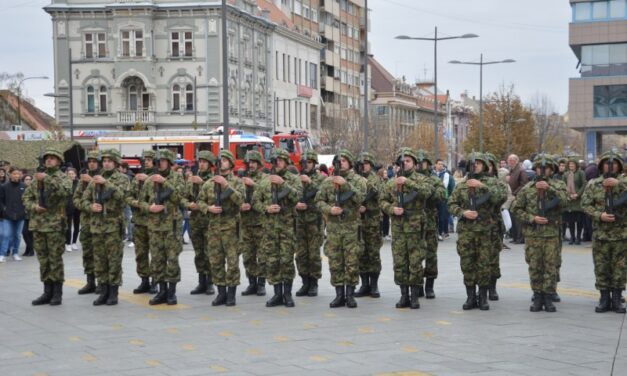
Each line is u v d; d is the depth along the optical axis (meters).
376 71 112.94
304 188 14.34
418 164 13.48
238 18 62.47
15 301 14.27
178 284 16.16
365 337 10.84
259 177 14.62
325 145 73.25
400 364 9.32
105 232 13.70
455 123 143.38
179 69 59.72
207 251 14.69
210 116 59.75
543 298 12.69
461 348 10.09
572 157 22.36
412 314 12.52
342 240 13.20
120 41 59.38
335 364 9.38
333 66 90.94
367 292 14.38
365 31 36.50
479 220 12.77
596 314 12.38
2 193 20.50
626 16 71.50
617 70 72.06
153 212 13.63
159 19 59.81
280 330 11.42
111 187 13.66
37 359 9.94
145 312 13.08
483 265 12.74
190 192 14.92
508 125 83.94
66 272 18.25
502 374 8.80
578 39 72.75
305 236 14.38
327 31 88.88
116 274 13.77
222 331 11.41
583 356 9.59
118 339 10.99
